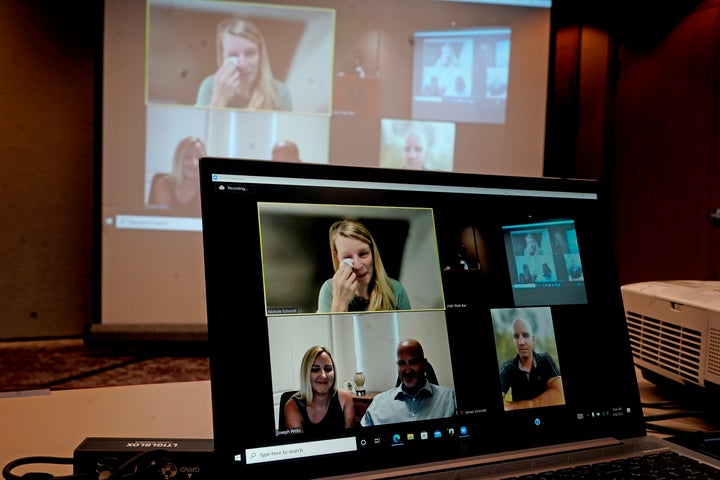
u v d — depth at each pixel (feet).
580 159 11.46
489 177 1.95
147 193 8.75
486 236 1.88
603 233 2.08
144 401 2.37
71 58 8.98
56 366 7.69
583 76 11.33
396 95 9.18
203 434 1.99
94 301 8.77
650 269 10.84
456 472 1.51
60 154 9.07
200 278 8.97
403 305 1.71
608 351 1.93
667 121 10.43
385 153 9.20
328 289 1.63
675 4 10.27
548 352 1.84
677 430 2.10
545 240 1.97
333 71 9.00
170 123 8.73
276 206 1.63
